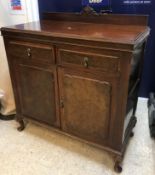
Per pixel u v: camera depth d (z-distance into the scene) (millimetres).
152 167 1312
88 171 1296
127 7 1648
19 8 1733
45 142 1541
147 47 1738
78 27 1339
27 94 1467
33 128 1690
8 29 1284
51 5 1814
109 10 1641
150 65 1801
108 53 1010
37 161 1377
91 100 1189
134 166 1321
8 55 1400
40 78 1328
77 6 1743
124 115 1124
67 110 1325
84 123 1294
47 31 1179
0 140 1562
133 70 1169
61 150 1466
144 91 1926
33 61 1296
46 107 1420
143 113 1819
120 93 1078
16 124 1749
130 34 1099
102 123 1220
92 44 1029
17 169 1317
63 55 1154
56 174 1278
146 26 1376
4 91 1761
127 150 1441
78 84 1189
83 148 1481
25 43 1266
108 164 1346
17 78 1455
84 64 1104
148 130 1630
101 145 1297
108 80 1080
